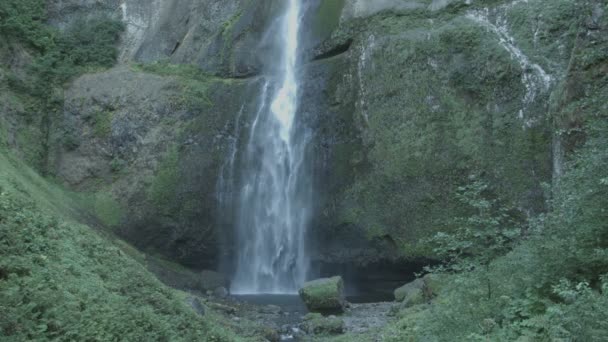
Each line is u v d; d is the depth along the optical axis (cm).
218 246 2341
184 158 2405
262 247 2284
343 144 2183
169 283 2181
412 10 2194
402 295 1767
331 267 2159
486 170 1866
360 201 2089
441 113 1983
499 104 1894
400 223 1992
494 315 795
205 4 2762
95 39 2811
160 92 2512
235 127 2403
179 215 2361
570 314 661
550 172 1762
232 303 1922
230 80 2523
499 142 1864
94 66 2731
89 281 938
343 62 2259
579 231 813
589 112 1166
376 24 2214
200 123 2434
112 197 2433
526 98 1848
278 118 2344
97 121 2545
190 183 2375
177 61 2705
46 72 2609
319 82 2292
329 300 1658
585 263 794
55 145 2555
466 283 827
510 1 2030
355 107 2177
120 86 2578
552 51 1853
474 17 2069
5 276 796
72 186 2497
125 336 799
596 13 1247
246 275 2302
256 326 1425
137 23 2972
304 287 1698
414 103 2036
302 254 2208
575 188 872
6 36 2572
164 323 923
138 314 890
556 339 642
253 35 2561
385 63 2122
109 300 898
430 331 834
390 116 2073
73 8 2934
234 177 2356
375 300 2014
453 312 816
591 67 1227
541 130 1800
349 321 1569
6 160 2066
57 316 740
